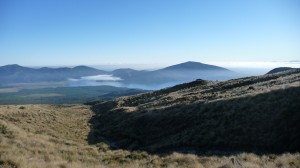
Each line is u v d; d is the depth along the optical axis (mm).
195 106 37500
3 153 17156
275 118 26828
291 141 24078
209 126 30125
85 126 48500
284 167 16406
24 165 15211
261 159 20047
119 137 38062
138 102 78125
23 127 33594
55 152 22078
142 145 32969
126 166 19625
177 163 20609
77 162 19359
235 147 25500
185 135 30141
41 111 53094
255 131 26422
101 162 21203
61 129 39906
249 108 30672
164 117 37688
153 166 19734
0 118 37156
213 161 20375
